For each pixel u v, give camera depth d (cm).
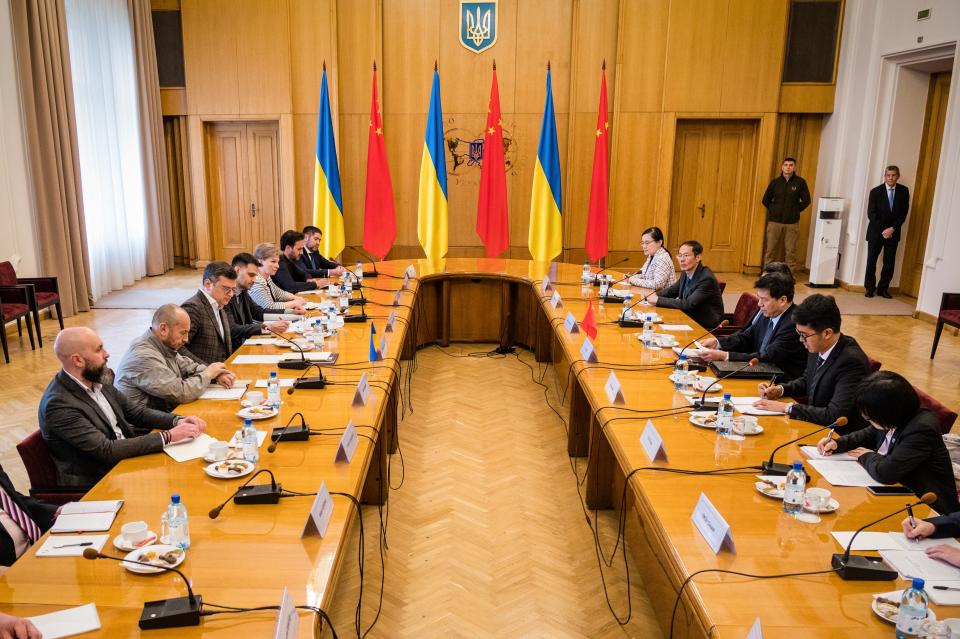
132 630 174
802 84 995
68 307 798
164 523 219
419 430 500
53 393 277
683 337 468
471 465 446
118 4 949
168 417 312
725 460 276
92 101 888
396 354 412
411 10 987
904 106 905
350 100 1009
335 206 766
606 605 310
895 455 257
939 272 782
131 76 979
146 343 341
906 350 689
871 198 903
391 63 1002
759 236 1031
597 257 767
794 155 1045
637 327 495
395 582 323
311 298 585
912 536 220
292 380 361
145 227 1022
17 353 658
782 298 407
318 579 196
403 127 1015
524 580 327
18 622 172
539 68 996
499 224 753
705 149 1029
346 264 1049
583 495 410
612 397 346
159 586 191
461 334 717
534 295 672
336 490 246
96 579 195
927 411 261
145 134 1001
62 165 793
